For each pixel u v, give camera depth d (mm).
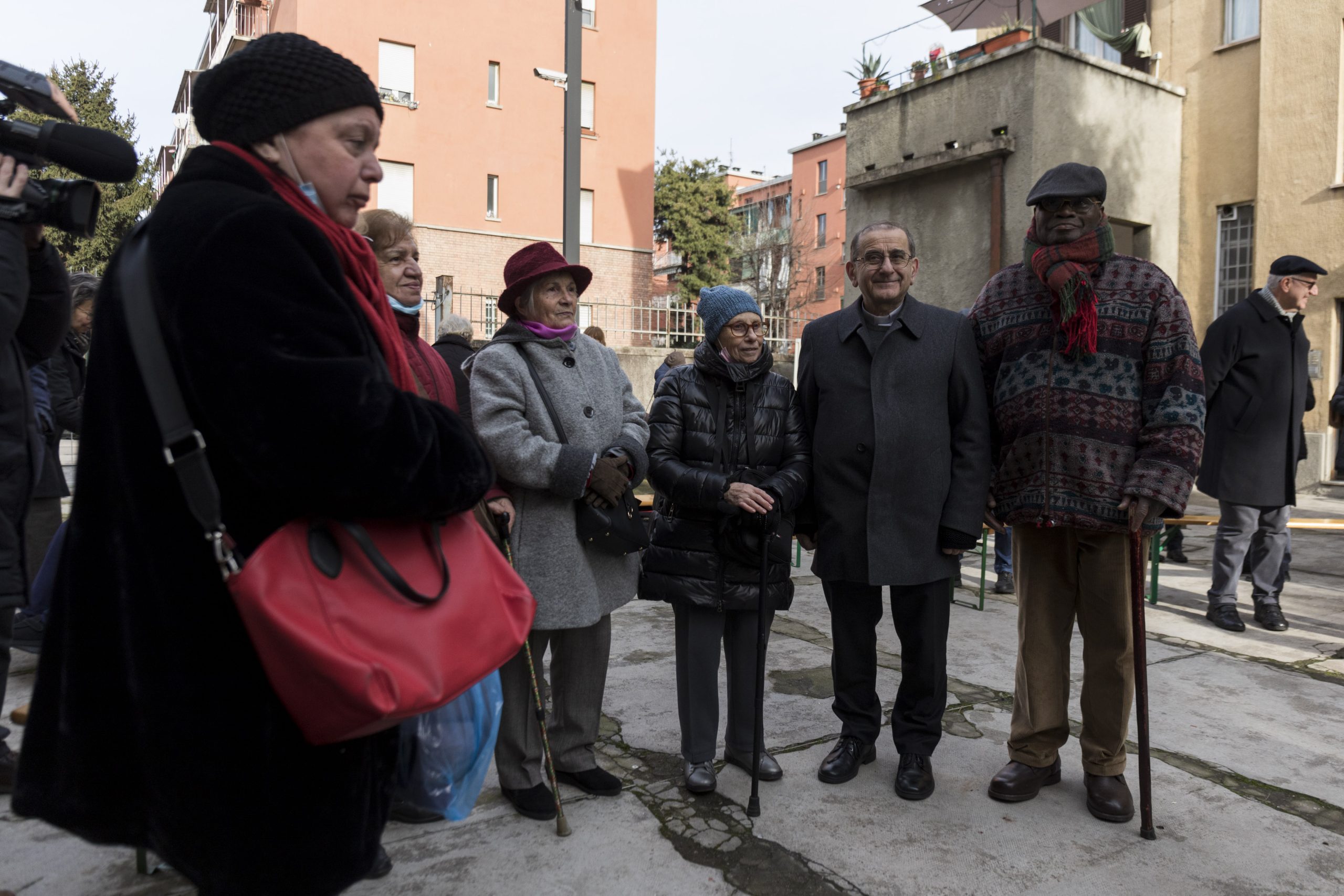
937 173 10945
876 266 2832
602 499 2584
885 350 2861
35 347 2170
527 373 2645
